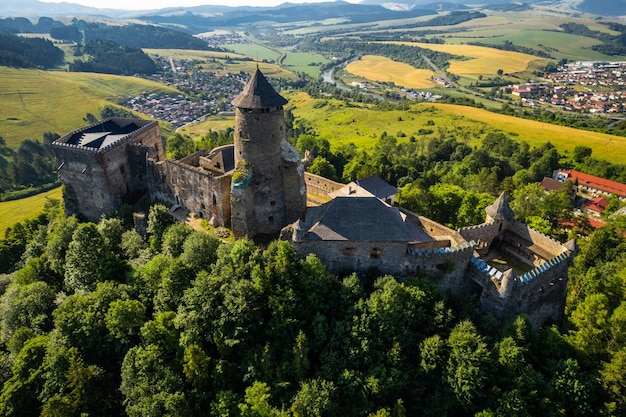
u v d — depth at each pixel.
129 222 79.94
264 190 67.19
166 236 67.88
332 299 54.94
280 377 49.44
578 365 53.12
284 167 66.69
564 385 50.25
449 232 65.94
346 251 59.28
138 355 50.41
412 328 53.88
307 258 55.91
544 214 107.62
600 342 55.81
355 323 51.59
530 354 53.00
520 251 69.44
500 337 53.28
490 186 126.69
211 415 47.16
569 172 157.38
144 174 89.31
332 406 46.97
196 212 79.31
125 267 66.44
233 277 54.81
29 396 52.41
